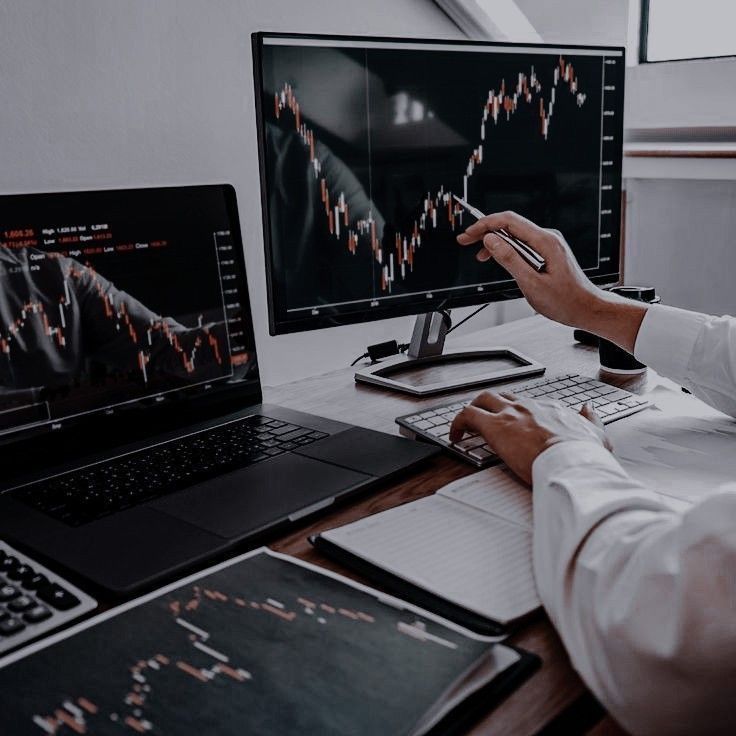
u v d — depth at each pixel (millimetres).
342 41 1012
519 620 564
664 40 1974
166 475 814
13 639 543
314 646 526
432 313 1242
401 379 1178
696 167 1703
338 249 1065
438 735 456
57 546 668
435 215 1139
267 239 1008
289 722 455
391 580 625
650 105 1983
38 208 846
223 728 451
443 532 689
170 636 540
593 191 1283
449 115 1119
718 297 1795
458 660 510
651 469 826
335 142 1033
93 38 1141
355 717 459
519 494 758
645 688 472
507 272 1222
